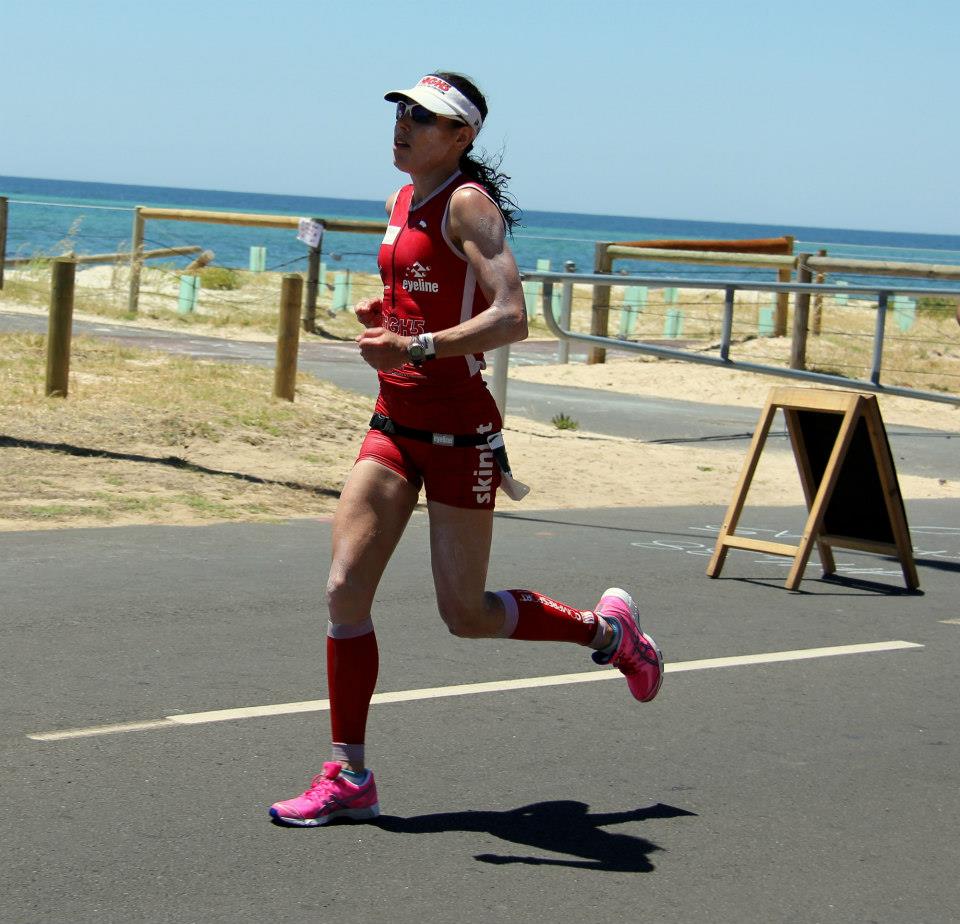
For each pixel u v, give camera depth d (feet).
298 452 40.42
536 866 14.44
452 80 15.17
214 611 24.06
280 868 13.96
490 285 14.71
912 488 45.60
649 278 40.29
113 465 35.83
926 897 14.26
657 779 17.34
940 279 65.92
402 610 25.30
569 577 28.96
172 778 16.25
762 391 65.57
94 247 153.28
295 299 45.19
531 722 19.30
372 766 17.21
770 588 29.63
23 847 14.06
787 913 13.67
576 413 55.77
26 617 22.86
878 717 20.52
